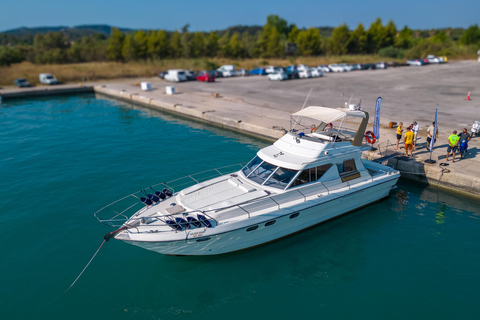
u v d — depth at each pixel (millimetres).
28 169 15469
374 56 85250
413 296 7996
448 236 10344
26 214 11438
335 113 10742
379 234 10562
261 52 85438
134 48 67688
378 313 7531
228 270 9102
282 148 11062
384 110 24938
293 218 9945
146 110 30078
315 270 9047
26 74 45938
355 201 11430
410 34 111812
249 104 28797
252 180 10461
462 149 14555
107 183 13852
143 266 9148
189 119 26297
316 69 53312
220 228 8797
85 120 26000
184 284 8562
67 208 11867
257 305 7871
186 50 77938
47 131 22531
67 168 15562
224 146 18844
